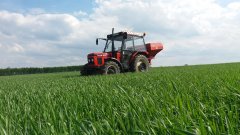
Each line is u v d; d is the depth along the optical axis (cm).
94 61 2002
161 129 247
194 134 218
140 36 2216
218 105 378
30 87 1021
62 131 265
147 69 2267
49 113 362
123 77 1245
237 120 286
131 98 412
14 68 5788
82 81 1167
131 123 275
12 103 504
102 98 475
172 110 337
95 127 263
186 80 785
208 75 973
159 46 2381
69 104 443
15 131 280
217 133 234
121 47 2108
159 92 519
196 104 366
